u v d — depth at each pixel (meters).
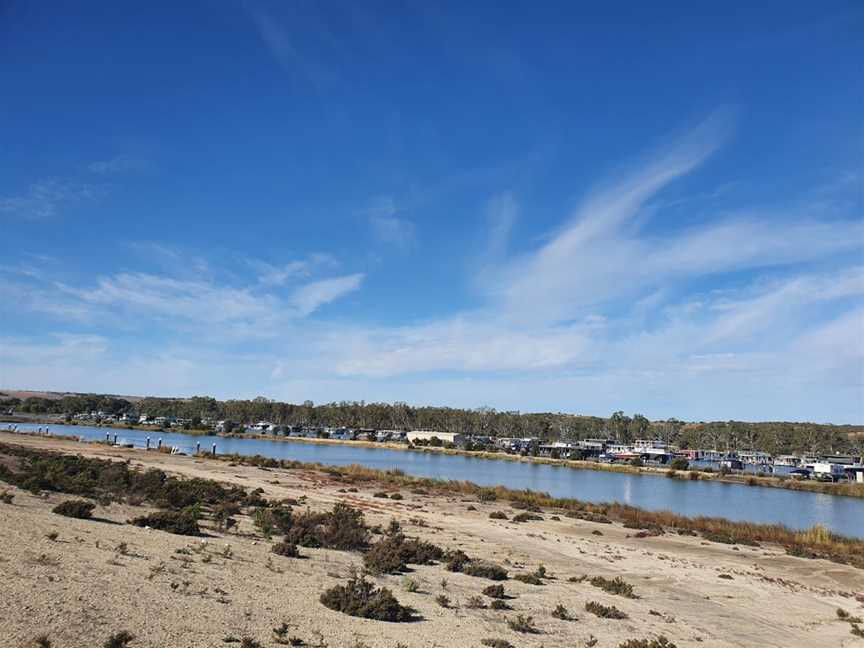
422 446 174.62
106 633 9.55
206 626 10.88
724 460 154.62
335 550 22.88
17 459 39.47
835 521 62.66
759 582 27.98
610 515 51.16
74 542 15.75
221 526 23.14
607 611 18.06
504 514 44.81
